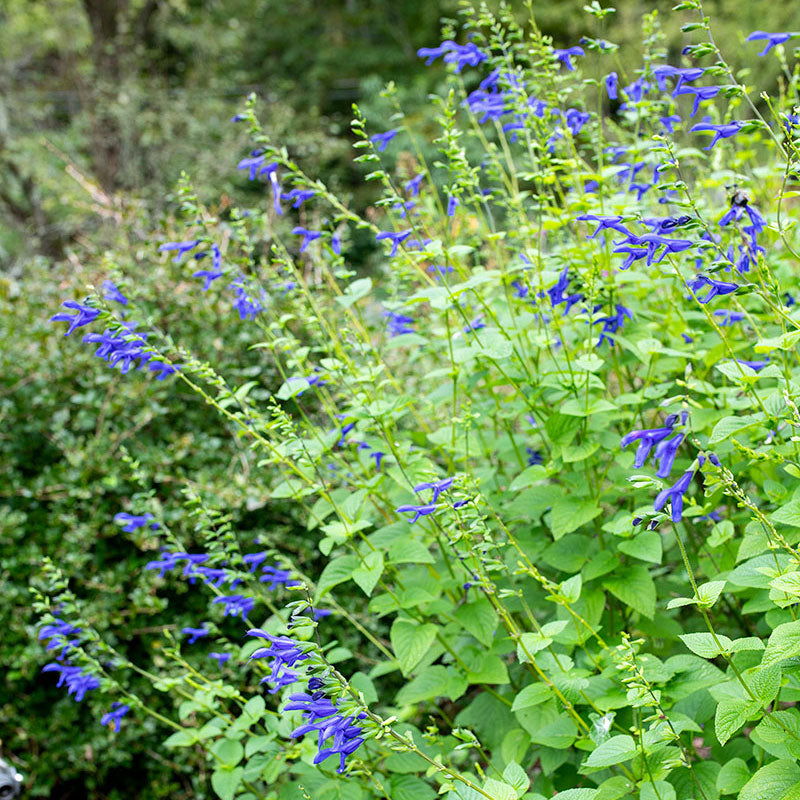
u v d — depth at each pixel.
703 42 2.59
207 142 14.90
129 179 14.96
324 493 3.40
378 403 3.42
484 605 3.32
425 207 4.64
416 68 21.86
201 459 5.07
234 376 5.31
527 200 5.57
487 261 4.97
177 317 5.35
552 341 3.49
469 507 2.69
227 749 3.34
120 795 4.81
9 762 4.56
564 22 17.25
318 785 3.18
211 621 4.82
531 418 3.97
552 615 3.66
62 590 4.76
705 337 3.71
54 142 15.68
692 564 3.57
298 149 13.58
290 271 3.78
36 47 19.00
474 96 3.97
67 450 4.83
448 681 3.28
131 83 15.80
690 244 2.55
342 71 21.97
